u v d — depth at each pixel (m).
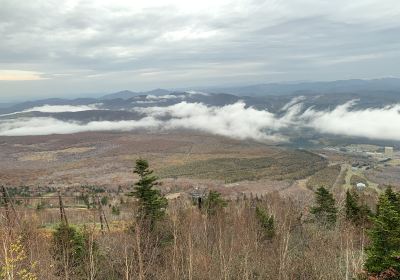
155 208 37.31
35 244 28.33
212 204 56.34
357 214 55.69
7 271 20.53
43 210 69.06
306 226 55.06
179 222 38.34
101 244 33.72
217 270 34.78
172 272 32.06
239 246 39.78
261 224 48.53
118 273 31.11
